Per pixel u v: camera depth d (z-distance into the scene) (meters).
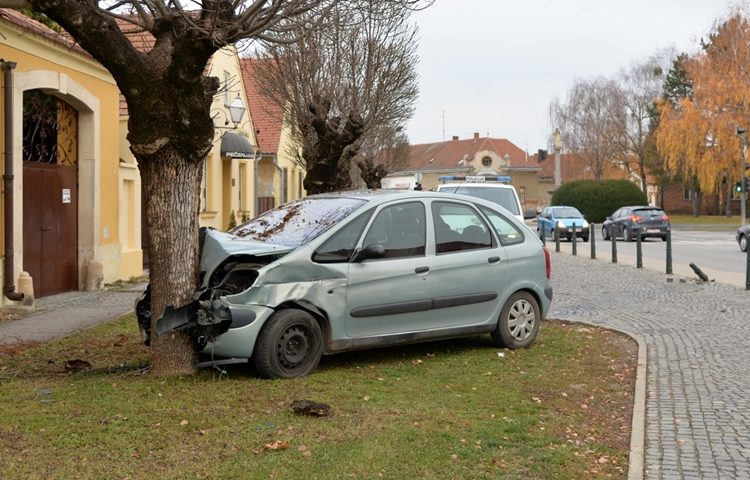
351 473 4.79
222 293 6.92
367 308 7.54
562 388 7.18
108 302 13.62
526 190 94.62
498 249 8.67
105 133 16.06
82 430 5.45
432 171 96.38
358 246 7.57
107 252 16.25
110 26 6.32
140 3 7.86
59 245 14.72
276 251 7.13
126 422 5.64
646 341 9.72
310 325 7.18
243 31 6.92
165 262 6.88
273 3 7.01
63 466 4.77
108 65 6.41
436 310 8.06
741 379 7.65
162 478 4.62
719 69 52.25
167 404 6.12
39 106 14.06
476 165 92.44
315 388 6.75
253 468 4.81
